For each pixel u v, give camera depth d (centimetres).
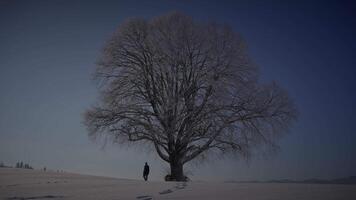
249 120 3828
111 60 4038
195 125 3806
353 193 1475
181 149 3866
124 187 1906
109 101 3919
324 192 1518
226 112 3766
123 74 4009
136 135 3853
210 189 1747
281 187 1745
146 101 3991
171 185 1969
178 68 3897
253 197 1445
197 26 3997
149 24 4066
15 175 2536
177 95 3838
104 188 1881
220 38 3966
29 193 1742
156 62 3934
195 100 3856
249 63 3966
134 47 4044
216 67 3884
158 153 3994
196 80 3903
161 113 3831
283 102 3953
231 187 1809
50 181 2231
